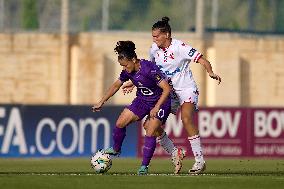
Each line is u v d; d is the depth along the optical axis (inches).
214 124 2271.2
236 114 2282.2
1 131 2187.5
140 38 3309.5
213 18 3491.6
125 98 3216.0
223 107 2276.1
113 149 1343.5
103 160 1341.0
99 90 3284.9
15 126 2192.4
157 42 1357.0
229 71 3353.8
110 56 3307.1
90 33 3294.8
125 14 3853.3
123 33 3309.5
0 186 1060.5
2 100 3302.2
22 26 3804.1
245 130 2289.6
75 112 2207.2
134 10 3860.7
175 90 1371.8
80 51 3287.4
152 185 1083.3
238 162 1945.1
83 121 2209.6
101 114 2217.0
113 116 2222.0
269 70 3417.8
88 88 3289.9
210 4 4463.6
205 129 2267.5
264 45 3405.5
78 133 2208.4
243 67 3390.7
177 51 1354.6
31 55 3302.2
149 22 3885.3
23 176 1218.0
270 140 2306.8
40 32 3302.2
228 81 3348.9
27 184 1085.1
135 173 1353.3
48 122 2199.8
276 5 3799.2
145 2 3892.7
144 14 3885.3
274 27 3786.9
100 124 2214.6
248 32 3435.0
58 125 2199.8
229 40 3363.7
